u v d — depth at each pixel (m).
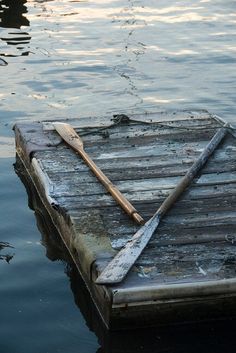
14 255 7.52
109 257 6.64
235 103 11.77
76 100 12.02
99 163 8.77
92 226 7.22
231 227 7.17
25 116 11.34
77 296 6.82
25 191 8.98
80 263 7.03
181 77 13.07
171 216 7.41
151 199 7.82
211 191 7.98
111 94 12.27
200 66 13.63
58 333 6.28
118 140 9.51
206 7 18.19
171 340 6.17
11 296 6.80
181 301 6.23
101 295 6.38
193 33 15.83
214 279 6.27
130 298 6.12
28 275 7.15
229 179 8.29
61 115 11.35
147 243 6.83
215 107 11.62
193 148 9.23
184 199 7.79
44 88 12.59
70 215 7.43
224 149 9.14
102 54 14.44
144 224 7.14
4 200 8.75
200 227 7.17
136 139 9.53
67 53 14.51
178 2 18.73
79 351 6.05
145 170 8.57
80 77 13.14
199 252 6.71
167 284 6.19
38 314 6.54
